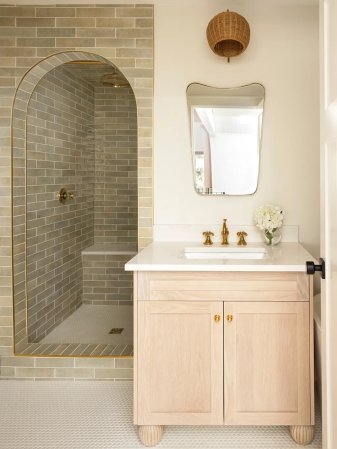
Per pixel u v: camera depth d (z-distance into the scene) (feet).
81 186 13.97
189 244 8.52
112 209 15.12
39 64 8.75
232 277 6.39
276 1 8.40
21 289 9.25
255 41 8.59
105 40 8.61
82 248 14.11
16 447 6.39
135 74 8.64
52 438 6.63
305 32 8.54
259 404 6.40
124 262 13.98
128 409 7.55
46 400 7.88
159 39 8.66
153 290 6.44
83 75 13.70
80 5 8.60
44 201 11.09
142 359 6.46
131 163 14.99
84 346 9.36
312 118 8.61
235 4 8.56
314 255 8.71
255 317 6.40
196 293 6.43
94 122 15.03
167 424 6.45
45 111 11.18
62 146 12.38
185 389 6.45
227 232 8.46
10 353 8.79
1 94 8.72
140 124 8.68
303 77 8.57
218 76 8.65
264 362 6.39
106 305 14.08
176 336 6.44
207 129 8.71
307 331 6.33
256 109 8.63
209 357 6.42
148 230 8.82
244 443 6.52
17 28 8.65
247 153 8.70
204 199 8.81
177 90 8.70
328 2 4.84
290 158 8.67
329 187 4.83
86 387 8.40
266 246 8.22
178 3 8.58
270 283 6.37
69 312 12.91
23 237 9.32
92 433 6.79
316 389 7.28
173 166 8.79
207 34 8.02
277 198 8.72
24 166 9.33
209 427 7.04
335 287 4.60
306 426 6.40
